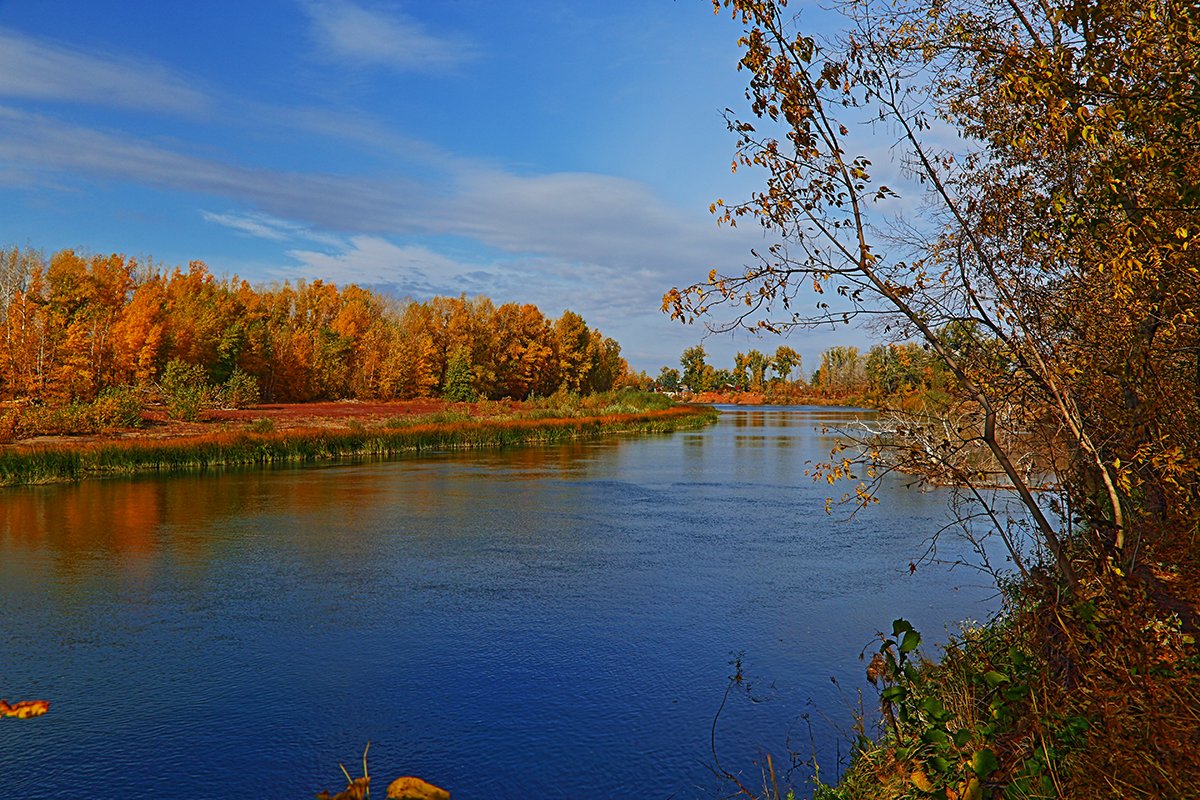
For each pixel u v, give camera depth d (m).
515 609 10.87
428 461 32.09
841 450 4.68
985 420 4.36
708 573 12.91
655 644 9.43
